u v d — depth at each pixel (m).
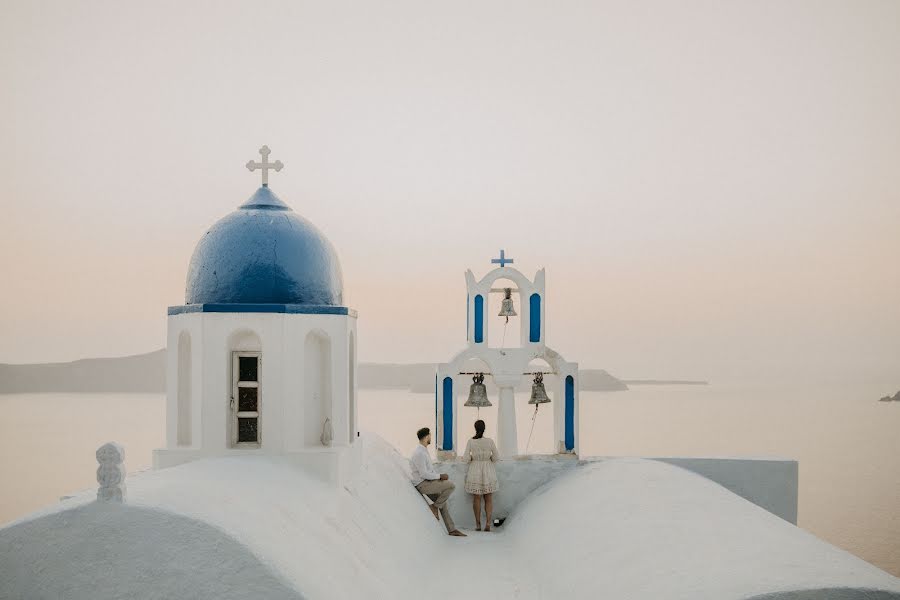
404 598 7.88
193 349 8.97
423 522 11.32
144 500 5.92
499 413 13.88
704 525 8.38
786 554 7.08
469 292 13.71
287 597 5.71
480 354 13.60
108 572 5.76
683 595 6.73
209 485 6.78
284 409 8.90
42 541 5.80
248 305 8.90
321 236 9.97
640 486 10.48
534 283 13.75
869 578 6.46
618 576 7.86
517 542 11.27
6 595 5.79
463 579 9.45
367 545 8.33
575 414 13.52
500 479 13.30
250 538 5.93
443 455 13.36
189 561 5.75
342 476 9.08
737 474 13.26
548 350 13.60
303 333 9.09
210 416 8.86
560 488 12.31
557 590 8.55
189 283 9.66
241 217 9.62
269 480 7.86
